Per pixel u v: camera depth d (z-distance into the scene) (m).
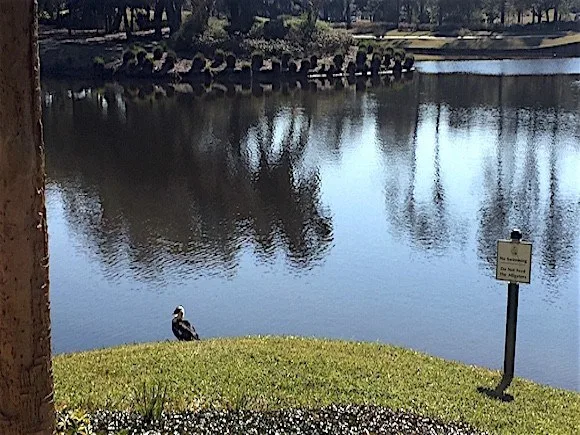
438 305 16.62
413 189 27.05
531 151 32.28
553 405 8.73
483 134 36.34
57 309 16.52
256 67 58.12
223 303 16.91
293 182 28.36
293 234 22.11
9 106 4.10
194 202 25.56
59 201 25.55
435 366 9.87
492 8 83.19
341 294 17.39
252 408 7.78
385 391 8.49
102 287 17.91
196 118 42.25
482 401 8.57
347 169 30.36
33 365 4.41
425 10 86.75
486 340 14.69
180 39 59.03
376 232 22.19
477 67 64.88
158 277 18.61
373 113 43.31
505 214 23.58
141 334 15.21
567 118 39.78
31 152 4.21
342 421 7.59
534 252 20.00
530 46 74.81
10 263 4.25
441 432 7.48
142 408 7.54
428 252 20.38
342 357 9.77
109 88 53.34
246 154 33.25
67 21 62.94
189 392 8.16
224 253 20.41
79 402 7.77
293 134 37.66
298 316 16.14
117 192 26.75
